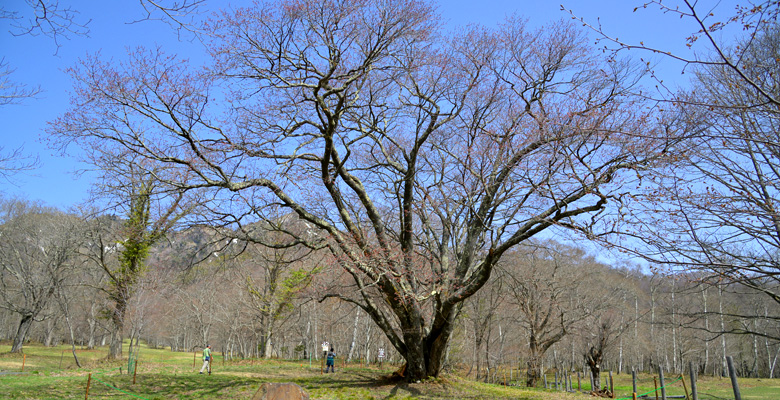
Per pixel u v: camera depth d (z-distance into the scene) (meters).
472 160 16.03
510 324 31.81
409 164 17.61
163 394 15.20
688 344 40.38
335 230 15.85
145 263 26.48
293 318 35.94
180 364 27.44
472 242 17.88
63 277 31.92
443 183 18.08
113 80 12.63
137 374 19.61
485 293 28.86
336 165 16.19
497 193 16.47
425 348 18.44
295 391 9.25
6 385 15.68
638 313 38.91
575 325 27.58
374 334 35.03
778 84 8.96
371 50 14.77
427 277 17.03
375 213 17.05
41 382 16.78
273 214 15.48
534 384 27.08
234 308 36.22
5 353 32.62
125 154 13.43
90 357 34.16
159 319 37.91
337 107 14.41
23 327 33.78
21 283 34.16
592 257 29.39
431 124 17.08
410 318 17.39
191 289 34.03
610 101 13.57
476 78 17.23
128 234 14.84
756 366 42.28
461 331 33.41
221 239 14.89
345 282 19.41
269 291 32.16
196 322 41.19
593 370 26.19
